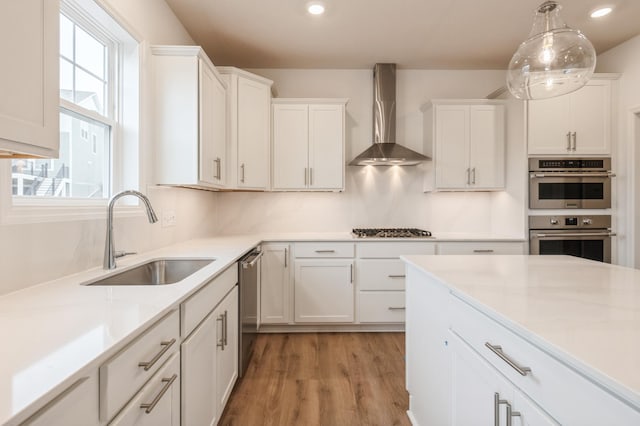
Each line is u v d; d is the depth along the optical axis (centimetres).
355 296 330
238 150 308
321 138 351
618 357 69
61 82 169
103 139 203
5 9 81
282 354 281
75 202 170
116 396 84
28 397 57
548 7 157
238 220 383
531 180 328
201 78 233
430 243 330
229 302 201
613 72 338
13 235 124
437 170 356
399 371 252
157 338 107
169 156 231
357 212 388
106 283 157
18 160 141
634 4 264
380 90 370
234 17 277
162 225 250
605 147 329
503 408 103
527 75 164
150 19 229
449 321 142
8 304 110
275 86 375
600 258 329
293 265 327
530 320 92
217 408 175
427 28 298
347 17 279
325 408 205
